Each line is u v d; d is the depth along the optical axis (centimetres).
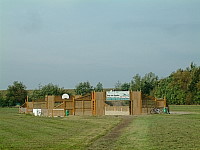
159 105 7244
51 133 2761
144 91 15175
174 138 2309
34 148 1898
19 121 4181
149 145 1953
